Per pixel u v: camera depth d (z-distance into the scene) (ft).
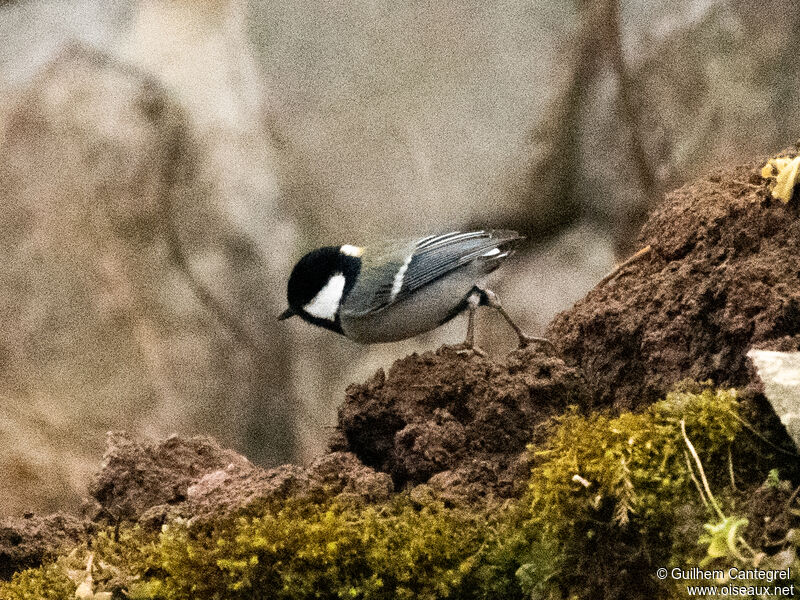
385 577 13.07
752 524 11.85
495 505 13.73
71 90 38.60
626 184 36.63
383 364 39.45
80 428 37.40
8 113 38.22
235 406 38.81
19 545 15.74
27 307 37.60
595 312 16.88
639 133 36.32
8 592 14.25
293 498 14.26
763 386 12.61
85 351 37.78
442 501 13.85
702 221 16.56
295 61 39.47
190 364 38.47
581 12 36.63
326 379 39.75
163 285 38.58
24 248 37.68
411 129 38.34
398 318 20.24
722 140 35.06
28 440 36.76
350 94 38.96
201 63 39.63
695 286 15.74
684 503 12.21
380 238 38.65
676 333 15.55
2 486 36.27
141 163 38.47
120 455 17.24
